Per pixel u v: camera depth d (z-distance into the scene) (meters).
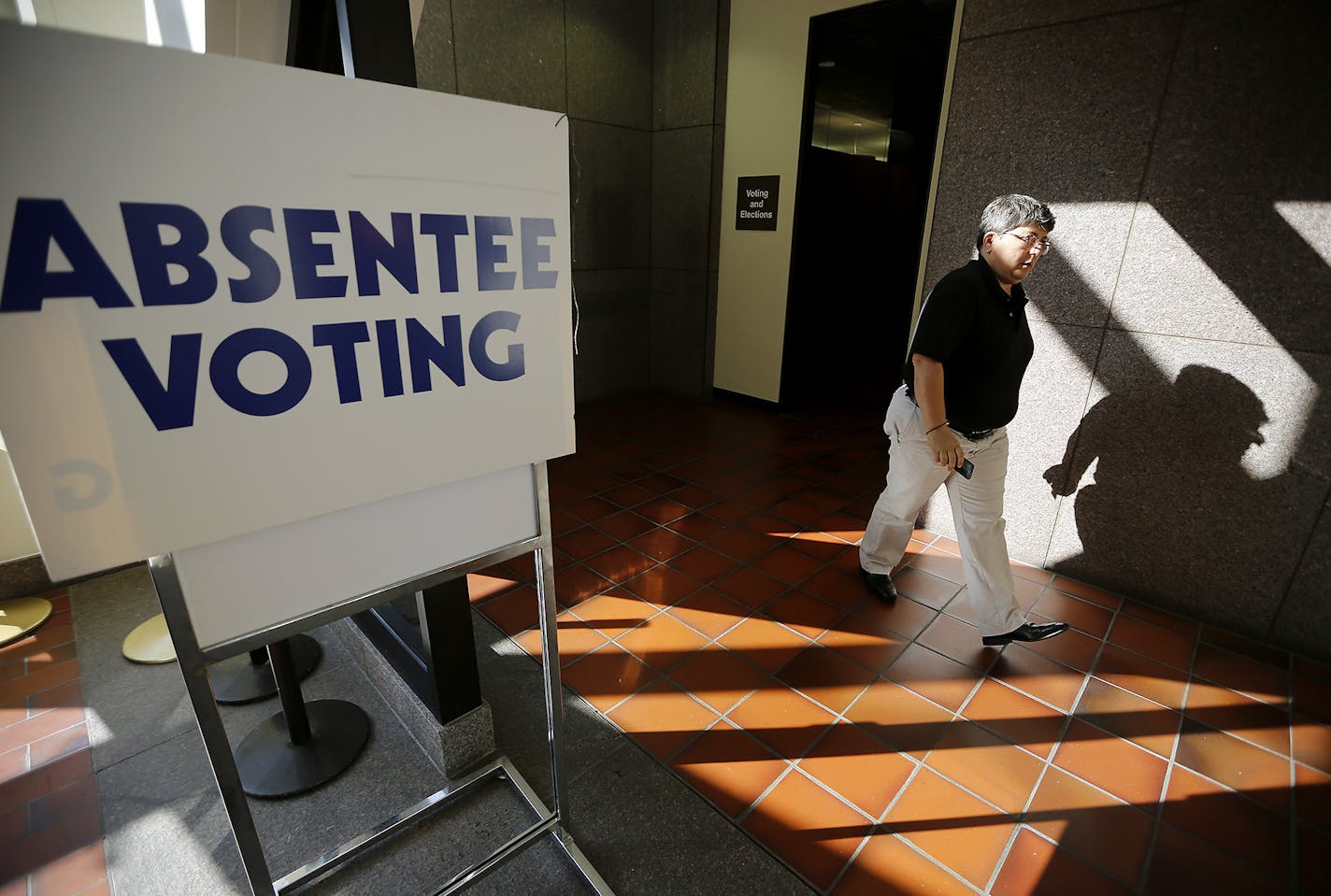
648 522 3.83
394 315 1.08
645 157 6.11
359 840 1.73
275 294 0.94
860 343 7.20
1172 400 2.82
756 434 5.39
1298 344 2.50
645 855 1.82
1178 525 2.91
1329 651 2.63
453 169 1.08
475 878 1.61
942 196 3.26
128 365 0.84
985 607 2.62
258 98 0.86
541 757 2.14
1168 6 2.51
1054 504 3.26
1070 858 1.83
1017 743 2.23
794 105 5.17
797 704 2.39
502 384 1.27
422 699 2.08
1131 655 2.70
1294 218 2.43
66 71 0.72
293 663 2.03
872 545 3.03
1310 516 2.59
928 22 5.16
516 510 1.41
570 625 2.85
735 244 5.87
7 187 0.72
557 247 1.27
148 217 0.81
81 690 2.41
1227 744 2.24
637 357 6.64
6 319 0.75
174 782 2.03
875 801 2.00
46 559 0.84
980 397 2.40
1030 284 3.09
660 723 2.30
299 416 1.02
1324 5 2.23
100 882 1.72
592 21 5.34
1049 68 2.83
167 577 0.99
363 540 1.19
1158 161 2.66
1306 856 1.84
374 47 1.52
